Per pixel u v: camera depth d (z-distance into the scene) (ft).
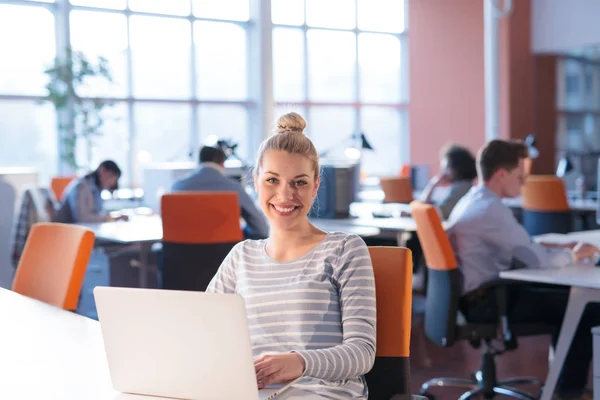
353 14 43.62
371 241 19.75
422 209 11.76
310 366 5.43
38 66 33.88
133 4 36.42
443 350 16.78
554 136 37.88
